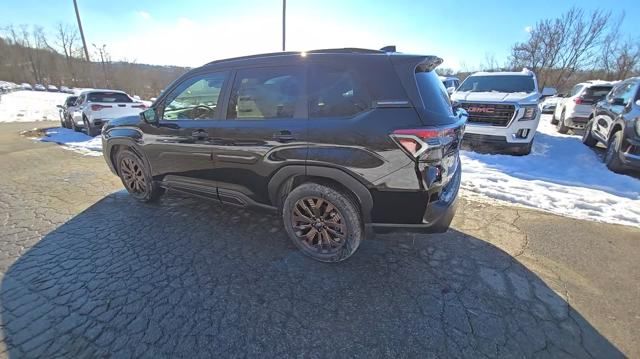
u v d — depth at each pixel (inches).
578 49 721.0
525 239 119.3
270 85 102.4
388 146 85.4
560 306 84.4
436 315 80.7
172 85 126.6
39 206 149.3
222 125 110.6
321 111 94.4
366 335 74.4
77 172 212.7
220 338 72.9
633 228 128.5
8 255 105.8
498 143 242.8
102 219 134.3
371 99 88.4
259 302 84.6
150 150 135.5
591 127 274.5
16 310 80.4
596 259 106.4
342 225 98.0
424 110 85.7
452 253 109.3
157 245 112.8
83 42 809.5
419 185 86.5
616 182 183.5
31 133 416.8
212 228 126.0
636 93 212.5
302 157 96.0
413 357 68.9
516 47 808.9
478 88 290.0
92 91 394.6
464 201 157.4
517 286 92.2
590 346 72.0
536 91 265.6
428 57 92.4
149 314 79.7
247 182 111.0
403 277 95.9
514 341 73.1
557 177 195.3
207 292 88.0
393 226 93.7
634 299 87.4
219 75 113.5
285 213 106.7
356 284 92.5
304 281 93.7
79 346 70.2
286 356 68.7
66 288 89.0
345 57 93.1
